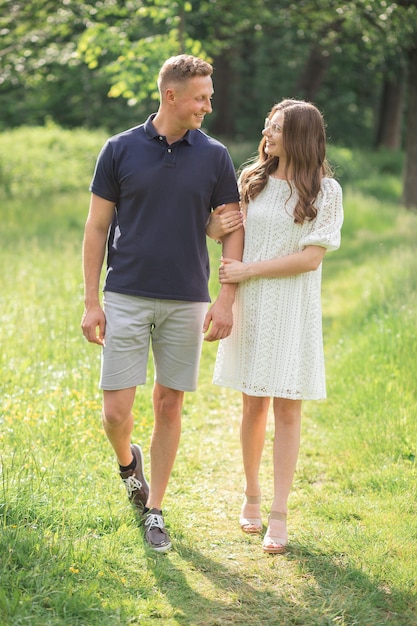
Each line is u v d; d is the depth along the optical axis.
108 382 3.76
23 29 14.79
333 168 3.96
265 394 3.79
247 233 3.85
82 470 4.36
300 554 3.75
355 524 4.03
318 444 5.20
